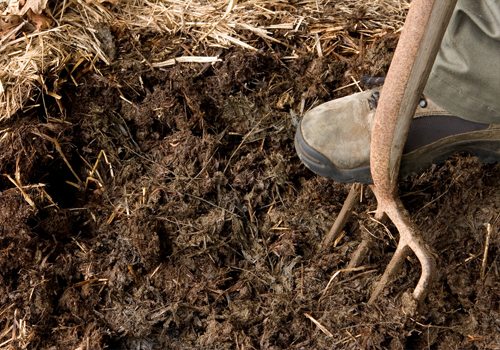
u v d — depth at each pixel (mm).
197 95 1571
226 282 1465
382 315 1405
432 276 1353
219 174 1526
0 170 1485
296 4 1660
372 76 1580
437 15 1192
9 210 1459
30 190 1479
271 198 1536
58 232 1481
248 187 1538
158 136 1572
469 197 1484
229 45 1597
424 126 1365
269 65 1598
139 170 1546
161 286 1454
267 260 1481
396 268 1389
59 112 1549
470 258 1449
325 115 1393
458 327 1413
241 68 1571
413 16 1197
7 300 1421
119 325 1425
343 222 1462
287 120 1578
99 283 1451
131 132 1572
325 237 1483
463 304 1430
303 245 1488
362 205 1511
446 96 1333
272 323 1419
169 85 1575
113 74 1579
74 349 1399
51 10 1614
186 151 1539
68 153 1534
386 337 1394
